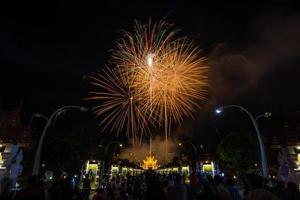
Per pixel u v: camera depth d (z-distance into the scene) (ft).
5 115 118.73
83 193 64.23
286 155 112.88
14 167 110.83
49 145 146.10
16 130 116.57
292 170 109.09
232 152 156.76
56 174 144.05
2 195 23.25
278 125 120.88
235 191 34.73
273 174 138.51
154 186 43.11
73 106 93.30
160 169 474.49
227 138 163.53
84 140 172.96
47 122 91.56
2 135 113.29
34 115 92.84
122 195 68.18
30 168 137.90
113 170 239.91
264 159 90.53
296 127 115.55
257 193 19.77
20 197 23.98
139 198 84.17
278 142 117.70
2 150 111.65
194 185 55.67
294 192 29.22
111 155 227.61
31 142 123.85
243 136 159.53
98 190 52.37
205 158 220.84
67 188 39.17
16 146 114.01
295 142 112.78
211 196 37.50
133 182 101.19
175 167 341.41
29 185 25.77
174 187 37.81
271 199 19.20
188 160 262.67
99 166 181.16
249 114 96.58
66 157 147.95
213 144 223.30
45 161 143.33
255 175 22.41
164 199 42.06
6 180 24.20
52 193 37.63
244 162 153.79
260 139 92.63
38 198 24.61
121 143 232.32
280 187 29.73
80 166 165.78
